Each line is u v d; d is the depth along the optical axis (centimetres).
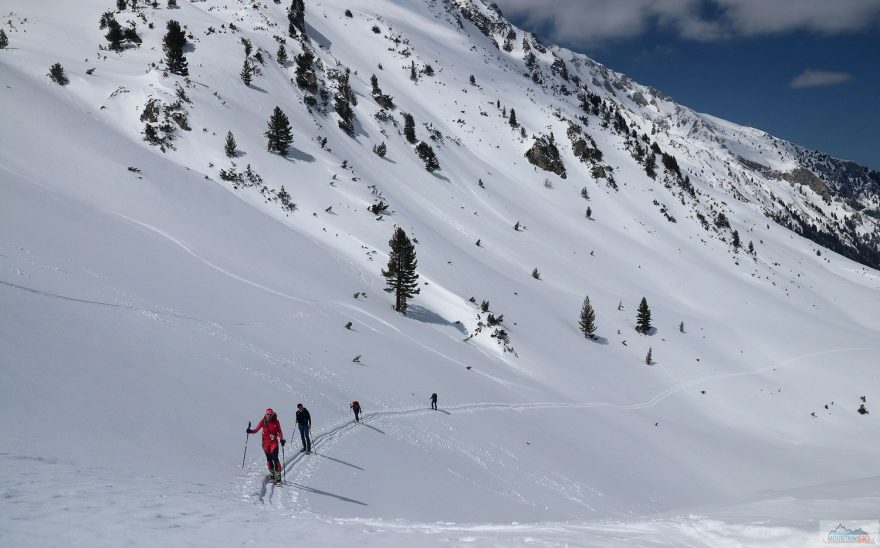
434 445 3094
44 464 1138
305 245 7106
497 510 2219
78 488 992
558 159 18312
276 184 8494
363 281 7169
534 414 5106
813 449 7262
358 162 11475
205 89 9719
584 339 8962
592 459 4394
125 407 1775
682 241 16700
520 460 3488
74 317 2436
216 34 12300
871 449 7462
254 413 2322
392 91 19275
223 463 1686
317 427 2534
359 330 5059
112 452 1403
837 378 10031
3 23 9831
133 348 2409
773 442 7462
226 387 2472
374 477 2075
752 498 1633
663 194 19550
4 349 1753
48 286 2688
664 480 4638
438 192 12888
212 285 4300
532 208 15300
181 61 9756
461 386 4956
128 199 5525
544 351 7756
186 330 3086
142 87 8800
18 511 780
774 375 10062
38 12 11038
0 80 6197
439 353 5788
